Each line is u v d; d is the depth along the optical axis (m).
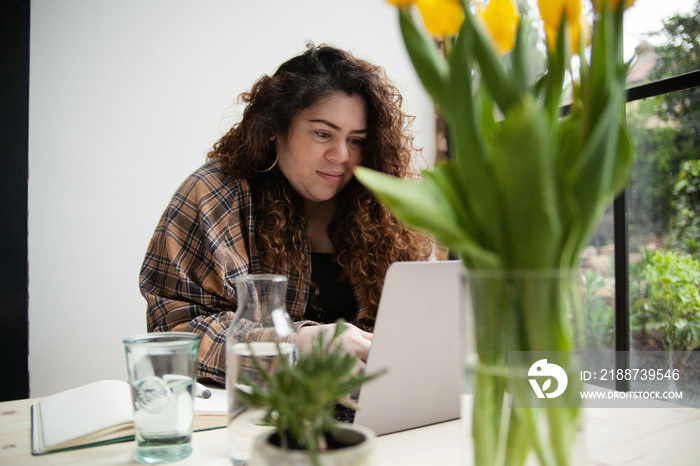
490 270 0.42
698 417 0.85
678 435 0.77
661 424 0.81
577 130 0.44
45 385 2.41
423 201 0.40
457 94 0.40
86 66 2.52
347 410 0.80
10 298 2.34
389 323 0.69
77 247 2.49
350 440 0.45
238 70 2.91
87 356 2.50
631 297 2.38
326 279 1.58
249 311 0.66
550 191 0.39
